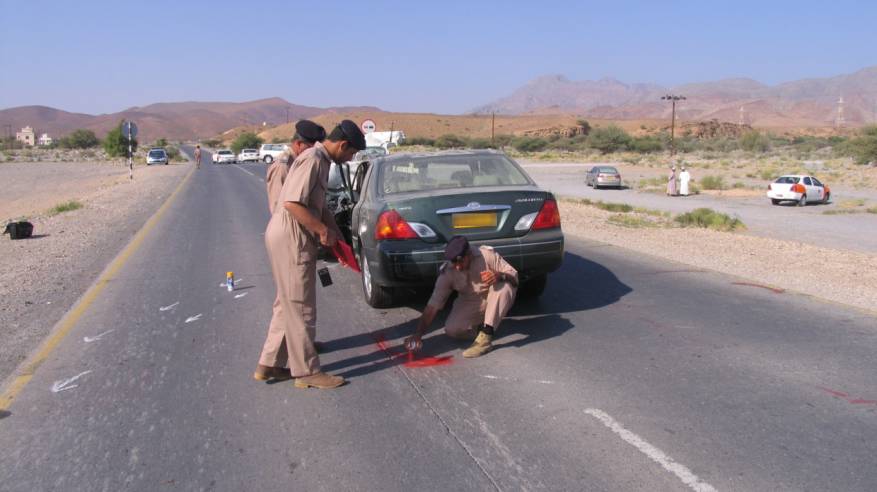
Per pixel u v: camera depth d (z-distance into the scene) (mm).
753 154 83250
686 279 8945
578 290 8336
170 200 23844
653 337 6273
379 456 4023
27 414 4793
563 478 3689
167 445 4258
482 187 6992
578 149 106875
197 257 11422
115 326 7074
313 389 5176
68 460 4086
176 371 5648
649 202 28812
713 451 3965
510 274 5859
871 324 6637
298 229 4934
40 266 10602
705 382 5086
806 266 10078
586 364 5547
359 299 8125
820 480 3619
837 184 41344
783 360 5562
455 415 4590
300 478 3793
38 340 6590
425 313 5789
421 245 6523
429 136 174125
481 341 5836
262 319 7262
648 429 4281
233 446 4219
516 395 4918
